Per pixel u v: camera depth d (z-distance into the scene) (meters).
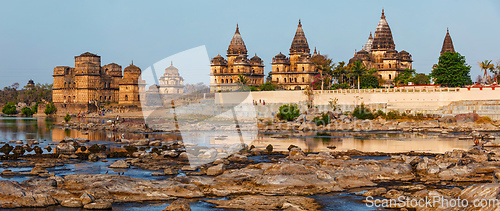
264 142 78.81
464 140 83.75
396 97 132.75
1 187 33.09
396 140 83.38
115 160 55.34
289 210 32.22
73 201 32.66
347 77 185.38
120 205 33.34
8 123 145.38
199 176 41.09
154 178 42.53
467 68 162.75
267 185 37.94
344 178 41.59
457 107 122.50
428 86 133.62
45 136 93.94
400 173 44.12
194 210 32.34
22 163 51.41
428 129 106.38
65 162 53.62
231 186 37.97
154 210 32.25
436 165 45.91
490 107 117.81
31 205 32.12
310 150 67.06
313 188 37.91
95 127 117.06
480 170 45.78
